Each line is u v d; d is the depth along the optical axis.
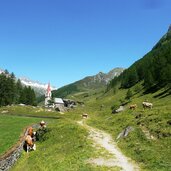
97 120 88.25
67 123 69.44
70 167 36.97
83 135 55.69
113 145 48.22
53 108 183.38
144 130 49.19
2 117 102.75
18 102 199.25
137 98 150.25
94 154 41.75
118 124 66.94
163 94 133.50
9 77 184.50
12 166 41.44
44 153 47.41
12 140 54.12
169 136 43.97
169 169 32.75
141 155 39.31
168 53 182.62
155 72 167.00
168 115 53.25
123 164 36.94
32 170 39.47
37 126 80.50
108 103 196.25
